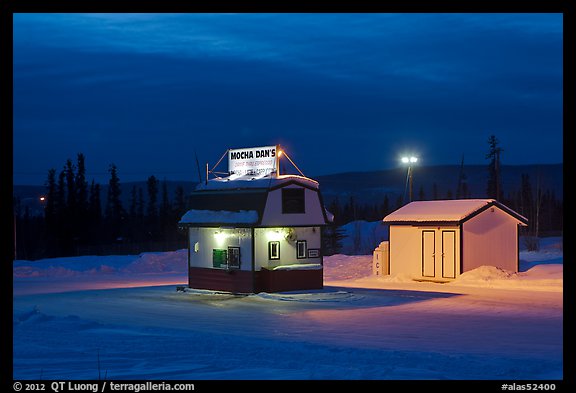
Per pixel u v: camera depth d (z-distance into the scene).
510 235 40.25
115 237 104.69
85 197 101.62
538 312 26.05
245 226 33.03
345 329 22.22
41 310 28.11
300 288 33.72
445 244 38.69
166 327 22.89
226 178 36.34
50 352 17.44
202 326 23.19
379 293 32.88
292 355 16.72
